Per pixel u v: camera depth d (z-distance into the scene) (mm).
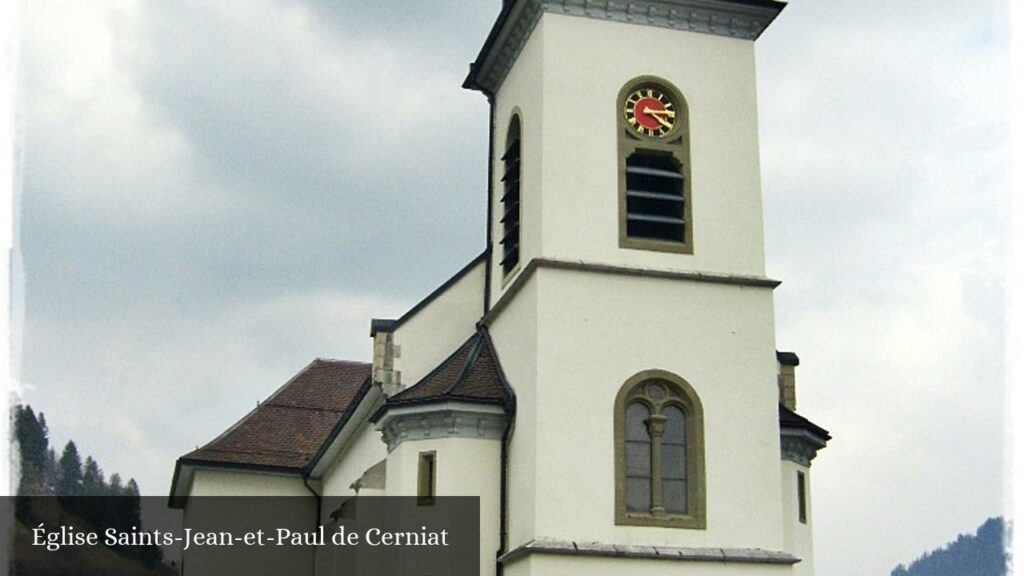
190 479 46375
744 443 28453
